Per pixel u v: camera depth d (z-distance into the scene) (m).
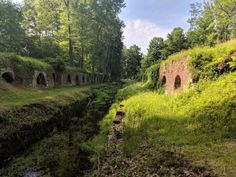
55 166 10.30
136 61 99.50
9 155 11.24
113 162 9.99
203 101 13.98
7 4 29.39
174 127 12.62
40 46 37.25
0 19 28.80
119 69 69.19
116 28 51.62
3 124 11.74
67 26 42.06
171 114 14.90
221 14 35.06
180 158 9.19
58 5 42.84
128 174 8.78
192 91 15.97
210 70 15.91
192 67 16.72
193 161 8.84
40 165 10.52
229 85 14.03
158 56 65.75
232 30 36.34
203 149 9.82
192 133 11.57
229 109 12.19
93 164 10.11
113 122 16.14
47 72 28.80
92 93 31.00
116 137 13.18
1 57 21.03
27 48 34.06
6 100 15.81
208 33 45.88
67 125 17.44
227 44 17.97
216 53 16.67
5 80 20.83
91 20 44.53
